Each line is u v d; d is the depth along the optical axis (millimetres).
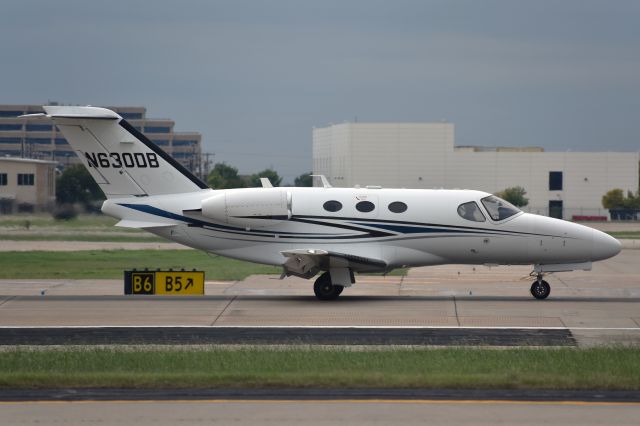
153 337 63438
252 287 96062
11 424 40688
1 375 49219
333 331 65688
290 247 84000
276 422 41031
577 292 93500
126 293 86938
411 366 52344
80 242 173875
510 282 104625
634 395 46219
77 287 94000
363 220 83562
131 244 171500
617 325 68312
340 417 41844
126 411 42875
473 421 41219
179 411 42875
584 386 47656
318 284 82562
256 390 47125
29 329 66500
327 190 84875
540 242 84188
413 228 83750
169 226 84188
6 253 143125
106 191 84562
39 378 48406
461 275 114188
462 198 84750
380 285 100000
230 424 40719
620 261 140500
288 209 83375
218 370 51500
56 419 41500
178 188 84688
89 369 52125
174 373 50312
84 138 83688
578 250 84438
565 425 40688
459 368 51750
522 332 65250
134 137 84062
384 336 63750
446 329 66438
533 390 47250
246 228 83812
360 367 52156
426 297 86562
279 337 63438
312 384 47938
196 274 87562
